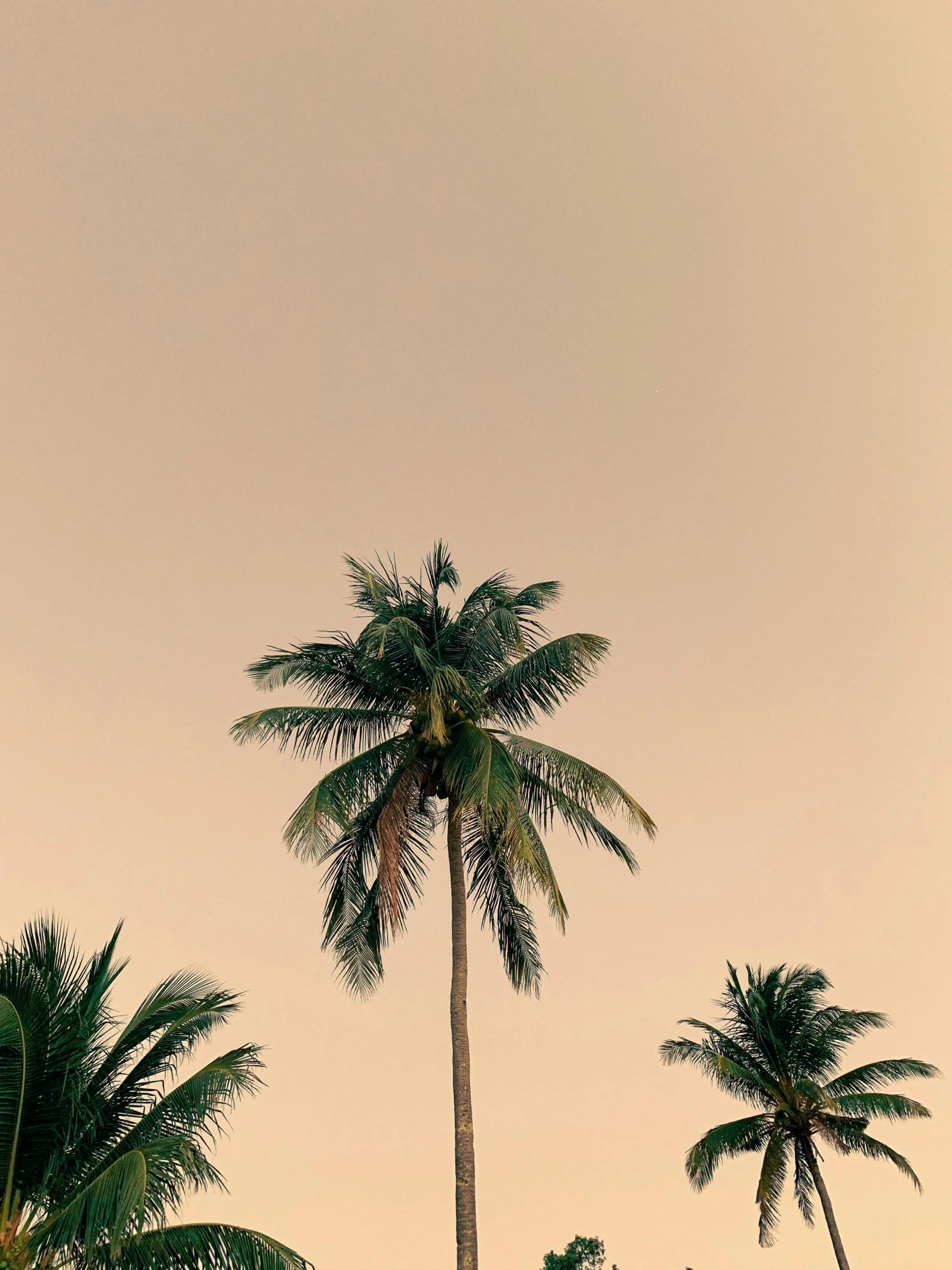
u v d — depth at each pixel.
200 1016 15.77
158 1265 13.02
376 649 18.28
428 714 18.56
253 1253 13.15
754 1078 28.66
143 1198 11.25
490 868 19.34
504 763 17.06
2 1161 13.77
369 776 18.27
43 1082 14.05
